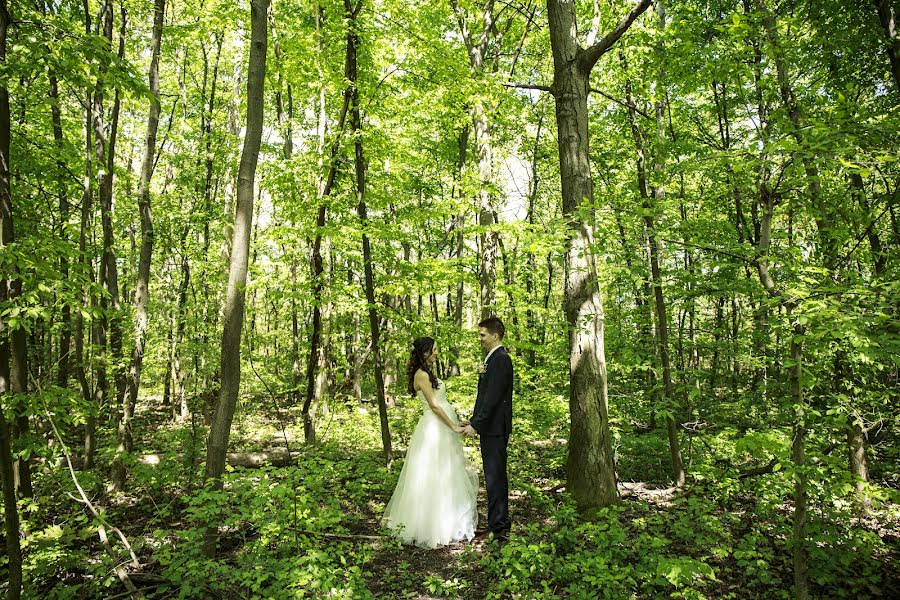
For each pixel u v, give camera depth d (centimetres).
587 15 880
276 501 415
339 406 1034
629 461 727
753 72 494
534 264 1343
